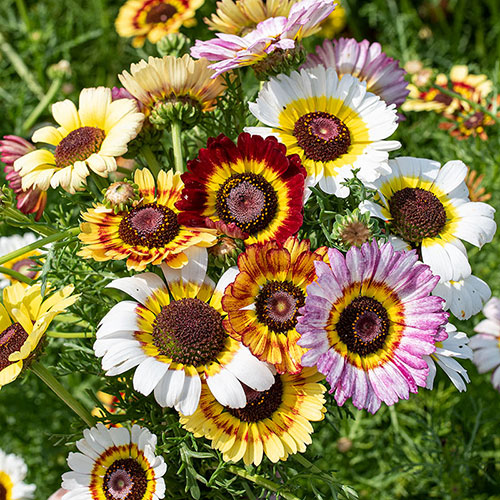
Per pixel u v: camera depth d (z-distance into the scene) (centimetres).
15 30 116
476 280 64
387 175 65
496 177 86
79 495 62
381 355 59
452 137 90
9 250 77
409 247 64
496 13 117
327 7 64
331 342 59
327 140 63
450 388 84
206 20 69
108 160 63
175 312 60
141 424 64
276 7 66
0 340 61
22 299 62
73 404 63
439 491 80
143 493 62
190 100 65
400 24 106
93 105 64
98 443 62
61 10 121
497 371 75
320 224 63
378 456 82
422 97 85
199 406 60
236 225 62
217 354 60
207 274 64
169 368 59
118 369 59
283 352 59
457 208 64
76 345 68
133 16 82
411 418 83
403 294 60
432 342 59
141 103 66
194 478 61
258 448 60
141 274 62
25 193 67
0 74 107
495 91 85
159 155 70
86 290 66
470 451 79
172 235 61
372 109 64
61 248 65
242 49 64
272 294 60
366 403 59
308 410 60
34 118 92
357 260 59
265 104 64
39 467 85
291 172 62
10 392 84
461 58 117
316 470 63
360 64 69
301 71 64
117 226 61
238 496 65
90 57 118
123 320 60
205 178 62
